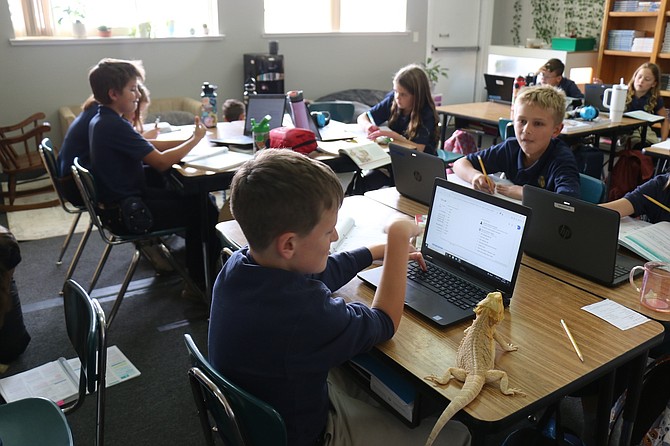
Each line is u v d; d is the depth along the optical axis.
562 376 1.17
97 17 5.23
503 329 1.35
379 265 1.68
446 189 1.61
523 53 7.27
